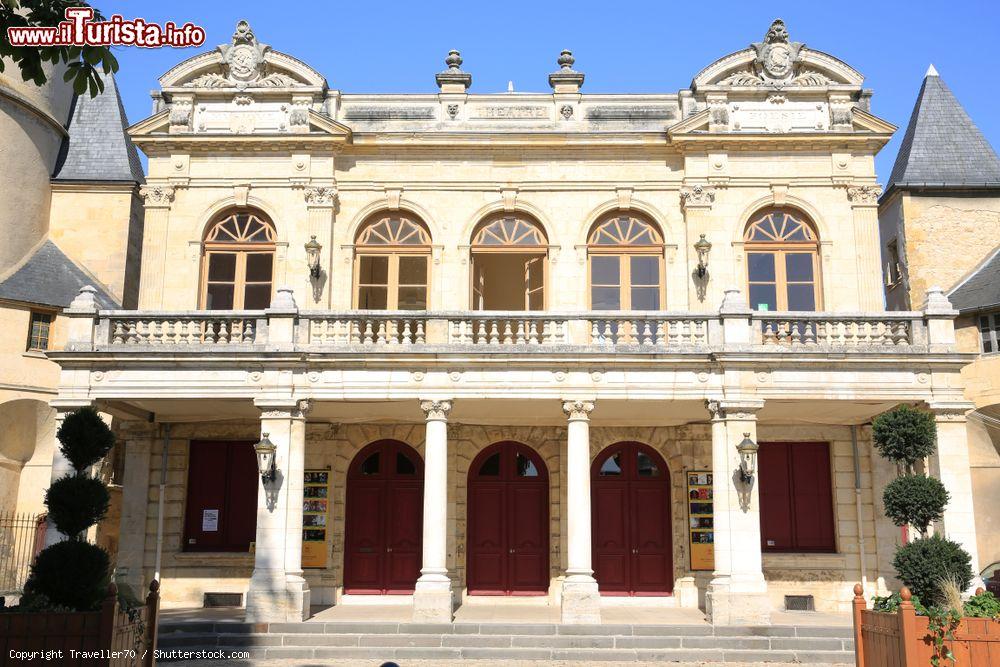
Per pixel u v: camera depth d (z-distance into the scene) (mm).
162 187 23328
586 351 19188
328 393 19281
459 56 24359
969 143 28531
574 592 18344
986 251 27391
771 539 22516
